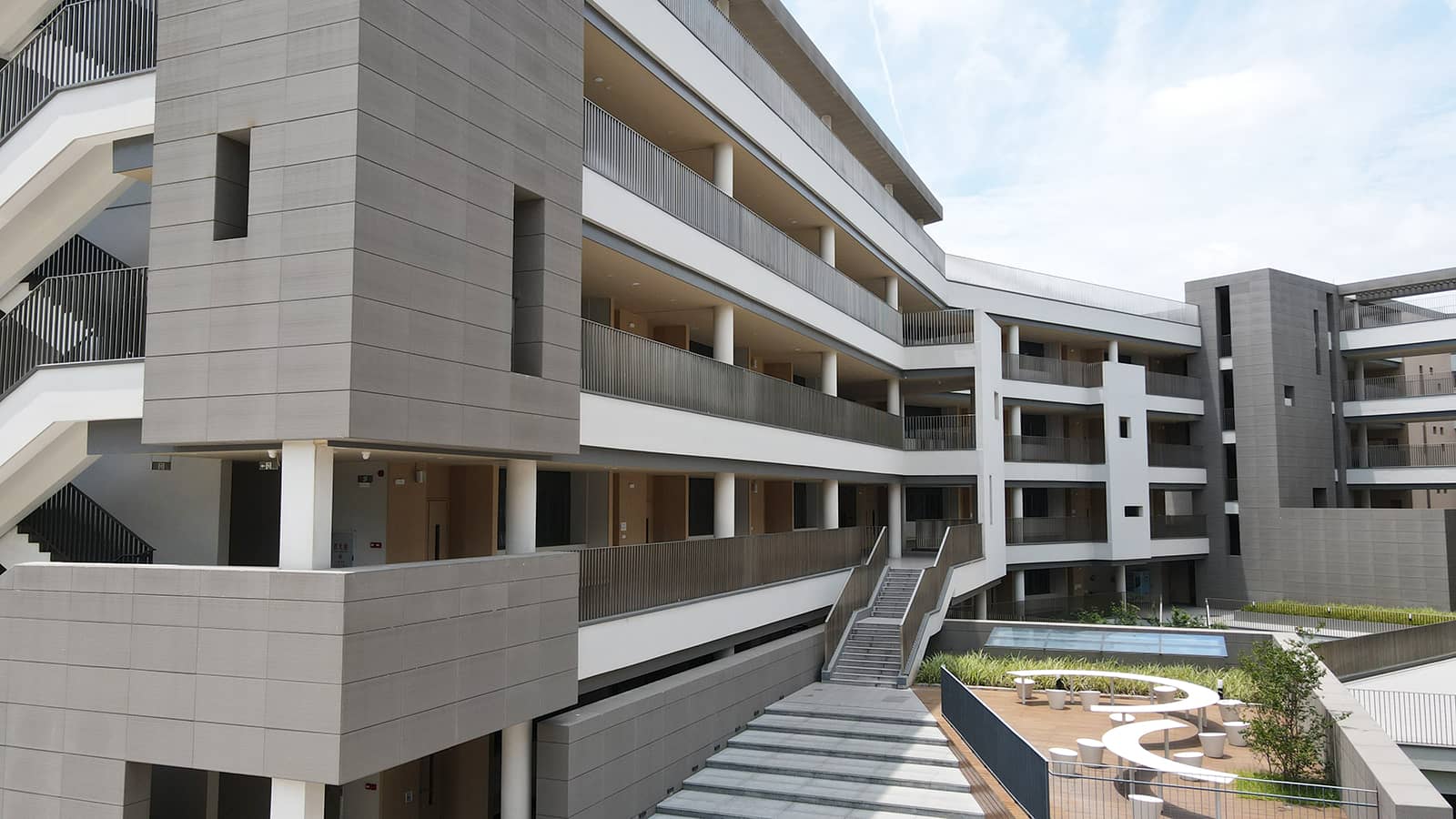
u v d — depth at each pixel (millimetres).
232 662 9992
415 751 10555
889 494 33906
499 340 12250
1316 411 46969
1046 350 46500
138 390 11531
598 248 15547
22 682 10805
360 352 10117
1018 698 22453
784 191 24203
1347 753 14680
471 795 16234
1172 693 21828
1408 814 11789
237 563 15875
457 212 11609
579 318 14008
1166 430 49531
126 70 12531
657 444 16750
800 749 17594
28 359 12602
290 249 10375
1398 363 53281
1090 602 43438
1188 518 46250
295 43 10562
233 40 10891
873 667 22922
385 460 14305
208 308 10734
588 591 14703
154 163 11172
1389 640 28359
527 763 13336
